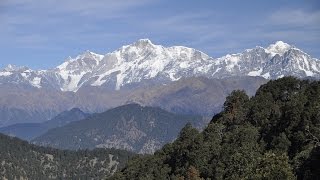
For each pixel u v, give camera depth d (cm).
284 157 12662
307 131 17162
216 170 18100
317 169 14375
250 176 12838
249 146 18088
